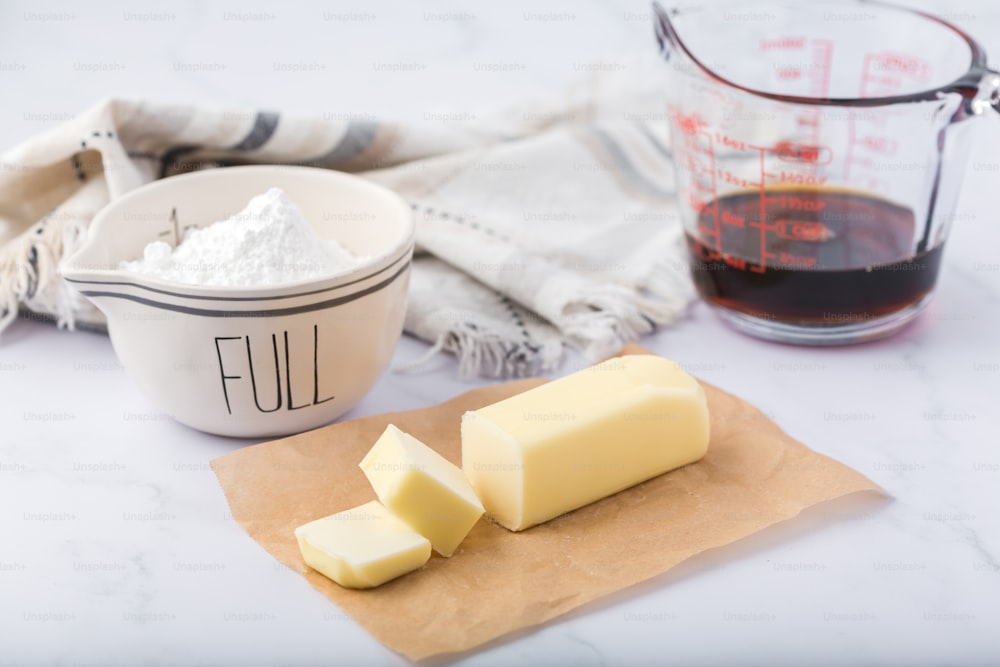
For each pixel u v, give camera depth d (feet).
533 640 2.36
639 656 2.33
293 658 2.32
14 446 3.02
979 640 2.38
